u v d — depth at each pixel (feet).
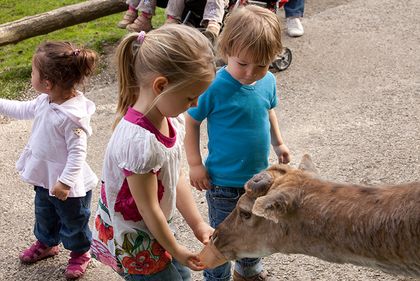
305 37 24.90
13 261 13.96
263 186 9.62
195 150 11.37
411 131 18.20
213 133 11.32
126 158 9.04
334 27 25.75
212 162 11.42
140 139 8.96
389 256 9.04
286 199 9.25
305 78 21.80
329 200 9.29
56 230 13.47
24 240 14.64
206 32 20.33
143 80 9.04
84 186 12.74
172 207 9.82
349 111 19.56
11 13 28.89
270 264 13.38
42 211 13.17
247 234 9.98
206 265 10.39
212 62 9.16
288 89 21.12
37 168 12.56
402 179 16.02
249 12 10.79
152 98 9.04
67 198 12.57
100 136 18.88
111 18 28.25
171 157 9.40
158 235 9.39
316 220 9.33
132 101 9.50
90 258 13.58
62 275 13.47
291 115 19.52
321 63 22.80
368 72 22.00
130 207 9.46
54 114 12.17
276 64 22.04
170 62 8.77
